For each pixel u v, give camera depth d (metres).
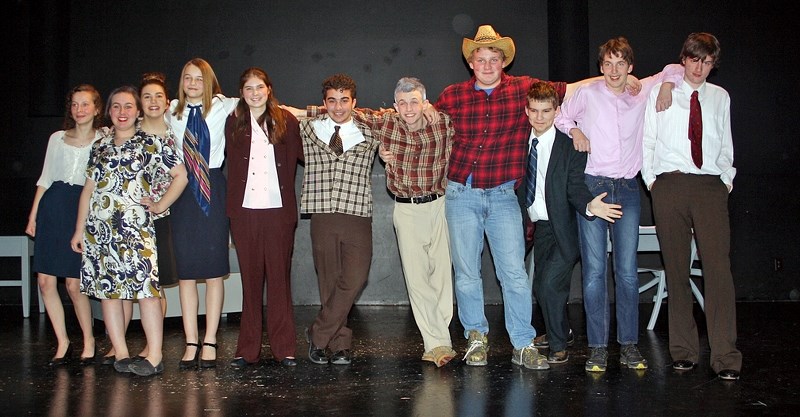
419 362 4.05
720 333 3.61
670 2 7.40
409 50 7.49
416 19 7.48
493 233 3.81
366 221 3.95
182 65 7.49
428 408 3.06
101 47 7.48
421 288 4.02
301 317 6.18
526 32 7.47
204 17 7.50
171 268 3.84
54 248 4.02
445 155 3.88
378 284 7.07
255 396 3.28
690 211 3.67
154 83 3.78
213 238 3.85
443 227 4.00
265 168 3.86
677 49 7.40
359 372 3.78
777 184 7.33
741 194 7.31
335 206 3.87
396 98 3.77
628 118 3.68
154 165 3.73
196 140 3.81
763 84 7.38
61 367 3.98
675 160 3.68
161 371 3.80
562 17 7.15
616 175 3.69
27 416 2.97
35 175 7.44
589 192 3.65
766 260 7.30
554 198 3.71
